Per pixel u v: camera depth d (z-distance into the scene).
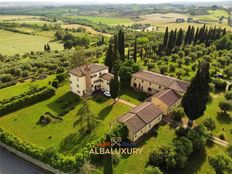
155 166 44.06
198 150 49.56
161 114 59.22
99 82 77.06
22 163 48.09
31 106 68.19
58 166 43.91
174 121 60.03
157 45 129.25
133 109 58.66
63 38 191.75
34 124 59.34
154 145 51.38
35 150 46.94
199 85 52.09
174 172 44.12
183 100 55.75
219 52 114.56
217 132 56.16
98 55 122.38
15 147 49.31
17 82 89.19
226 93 68.56
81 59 94.44
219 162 41.50
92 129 55.59
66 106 67.44
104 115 62.72
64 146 51.00
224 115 63.25
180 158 43.72
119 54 91.06
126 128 51.81
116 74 65.88
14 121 60.81
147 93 75.31
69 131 56.22
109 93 73.12
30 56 134.50
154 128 57.12
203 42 135.38
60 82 84.12
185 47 120.69
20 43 175.25
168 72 91.69
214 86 77.25
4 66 106.69
